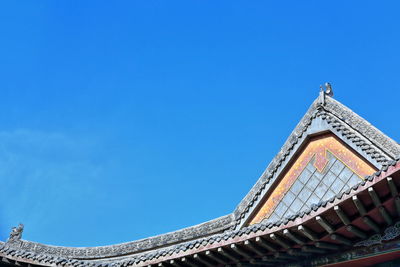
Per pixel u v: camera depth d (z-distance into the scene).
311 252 16.95
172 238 24.11
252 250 16.80
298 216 15.51
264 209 22.67
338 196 14.74
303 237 16.19
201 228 23.70
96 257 25.20
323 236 16.05
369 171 20.22
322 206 15.03
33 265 18.91
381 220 15.66
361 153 20.48
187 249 17.22
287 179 22.50
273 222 15.86
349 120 21.48
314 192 21.45
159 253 17.77
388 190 14.39
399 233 15.57
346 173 20.86
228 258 17.38
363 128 21.00
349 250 16.64
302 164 22.31
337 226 15.70
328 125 21.77
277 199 22.45
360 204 14.69
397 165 13.63
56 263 19.12
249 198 23.11
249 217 22.86
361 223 15.67
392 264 16.17
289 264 17.67
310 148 22.33
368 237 16.23
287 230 15.62
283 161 22.69
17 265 18.86
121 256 24.84
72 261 19.41
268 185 22.75
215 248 16.77
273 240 16.14
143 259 18.02
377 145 20.39
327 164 21.55
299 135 22.53
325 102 22.44
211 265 17.80
